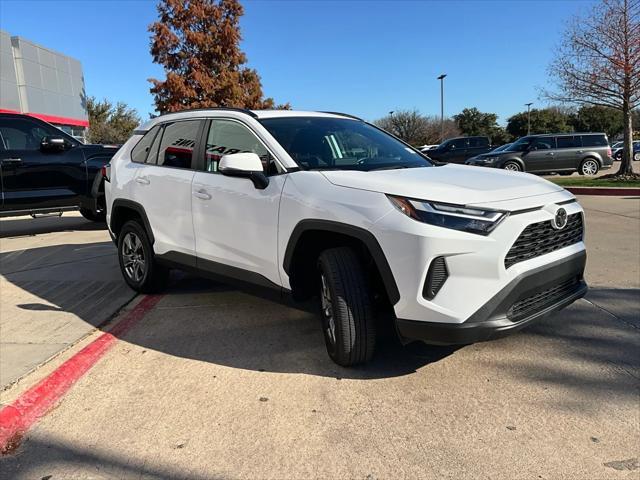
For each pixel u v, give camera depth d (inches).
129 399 126.2
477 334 114.2
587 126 2672.2
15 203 327.9
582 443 103.1
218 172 164.9
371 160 158.4
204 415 117.8
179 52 896.9
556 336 154.7
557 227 124.6
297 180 139.3
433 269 113.8
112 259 273.7
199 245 171.2
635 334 154.6
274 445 105.8
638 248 266.1
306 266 144.1
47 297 208.7
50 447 107.9
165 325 174.2
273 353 149.6
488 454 100.8
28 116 339.9
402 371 135.6
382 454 101.9
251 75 965.2
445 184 123.9
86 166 353.1
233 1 930.1
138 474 98.3
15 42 921.5
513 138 2778.1
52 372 138.2
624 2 534.3
